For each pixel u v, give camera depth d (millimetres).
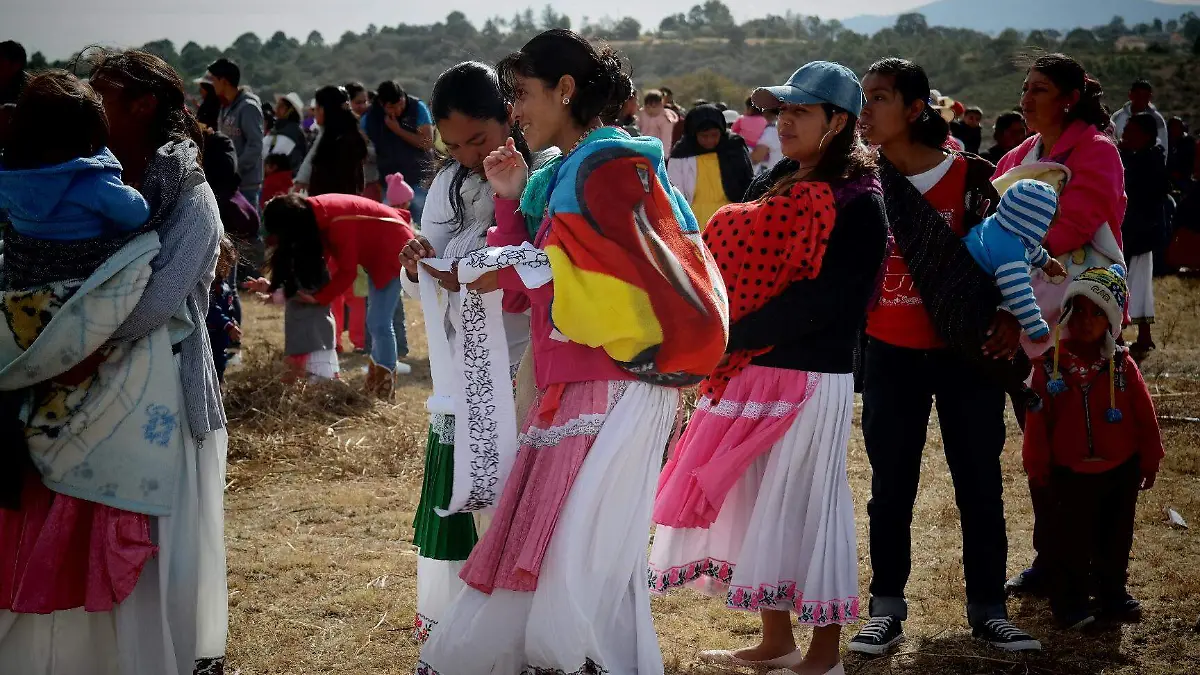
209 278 3613
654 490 3412
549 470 3281
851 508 3932
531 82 3332
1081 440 4426
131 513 3377
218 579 3635
